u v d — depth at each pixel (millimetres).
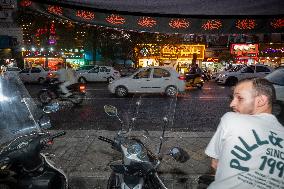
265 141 1514
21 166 2883
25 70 25531
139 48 34219
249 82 1684
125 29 2348
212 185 1591
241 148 1518
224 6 2258
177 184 4379
